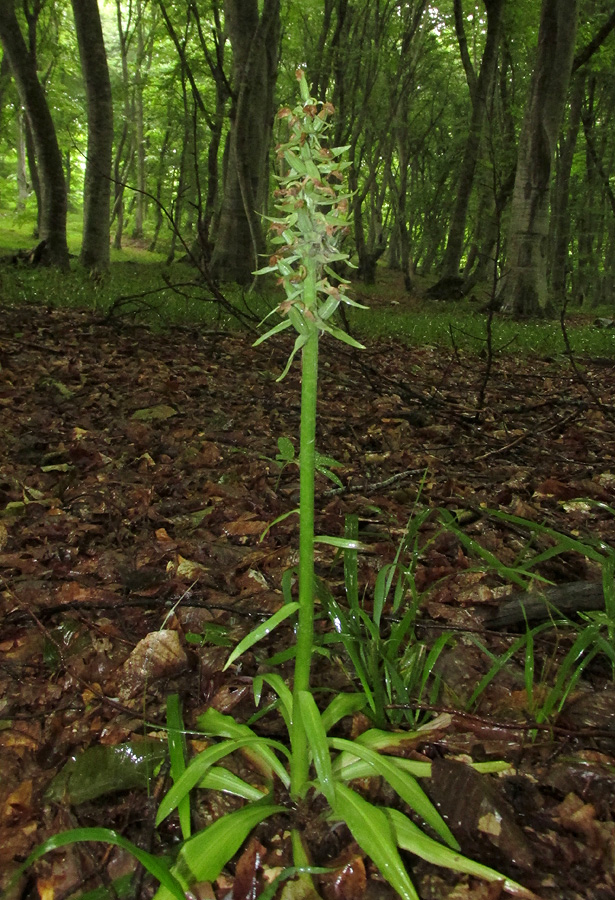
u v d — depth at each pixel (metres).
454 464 4.75
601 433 5.57
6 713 2.13
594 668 2.36
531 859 1.60
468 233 40.69
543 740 1.97
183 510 3.75
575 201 31.44
